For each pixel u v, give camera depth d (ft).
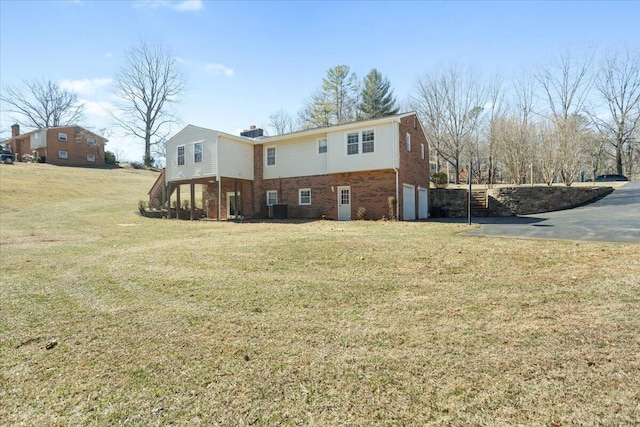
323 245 26.58
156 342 10.91
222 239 32.68
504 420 6.73
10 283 18.21
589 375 8.17
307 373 8.84
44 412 7.45
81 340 11.14
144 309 13.99
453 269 18.75
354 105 142.92
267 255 23.86
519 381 8.06
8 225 46.47
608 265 17.76
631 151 124.67
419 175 61.57
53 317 13.23
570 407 7.02
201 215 70.08
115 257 25.23
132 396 8.01
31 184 82.23
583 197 59.62
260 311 13.48
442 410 7.14
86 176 104.42
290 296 15.20
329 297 14.93
